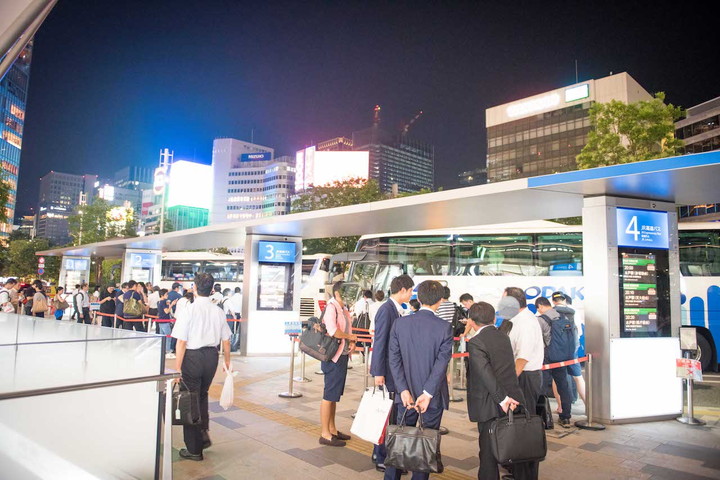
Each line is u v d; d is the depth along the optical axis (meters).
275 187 160.50
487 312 4.54
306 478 4.92
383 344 4.69
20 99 111.56
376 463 5.14
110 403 3.95
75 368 3.82
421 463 3.90
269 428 6.63
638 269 7.77
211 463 5.30
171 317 13.80
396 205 9.23
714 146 68.00
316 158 103.94
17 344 3.56
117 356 3.97
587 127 84.50
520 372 5.66
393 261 15.03
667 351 7.71
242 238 16.12
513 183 7.57
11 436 3.50
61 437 3.72
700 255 12.59
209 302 5.70
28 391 3.20
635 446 6.20
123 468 3.97
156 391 4.10
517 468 4.52
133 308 14.15
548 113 89.94
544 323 7.20
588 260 7.72
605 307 7.44
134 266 21.52
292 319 14.26
